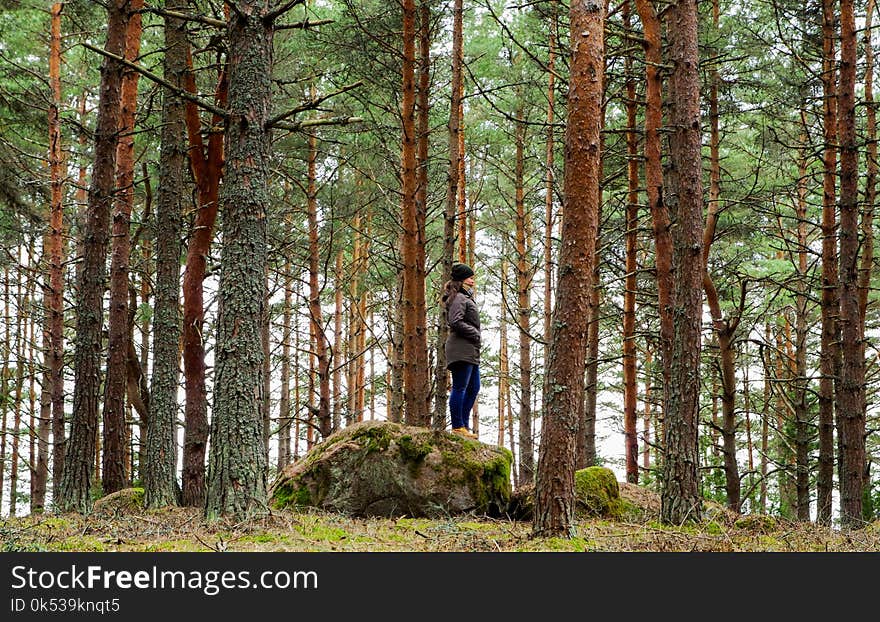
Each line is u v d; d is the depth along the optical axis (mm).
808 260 18875
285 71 15766
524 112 18156
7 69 15844
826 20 14172
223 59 13539
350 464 9461
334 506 9258
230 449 7379
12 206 16172
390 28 13438
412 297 12336
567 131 7066
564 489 6879
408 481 9258
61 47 17422
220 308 7641
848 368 12688
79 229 17078
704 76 13930
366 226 22078
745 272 17328
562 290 6965
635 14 13508
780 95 14219
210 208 10984
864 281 15281
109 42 10156
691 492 9008
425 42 13125
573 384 6918
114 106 10164
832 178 14156
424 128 13078
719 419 24344
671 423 9211
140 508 10594
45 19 16766
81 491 9555
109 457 12039
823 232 14156
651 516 10023
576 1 7148
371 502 9219
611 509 10102
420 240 12688
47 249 20641
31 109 16359
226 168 7867
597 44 7082
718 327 14234
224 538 6559
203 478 10922
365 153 15508
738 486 13922
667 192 11891
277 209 17922
